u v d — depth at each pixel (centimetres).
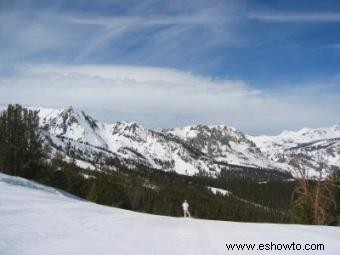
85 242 1527
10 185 3359
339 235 2000
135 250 1438
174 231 1952
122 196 5581
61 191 4116
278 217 13050
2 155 4162
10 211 2138
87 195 5084
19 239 1484
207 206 13300
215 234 1894
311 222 3759
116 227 1959
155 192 10550
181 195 14225
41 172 4475
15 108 4378
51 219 2016
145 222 2292
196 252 1453
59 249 1383
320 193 3766
